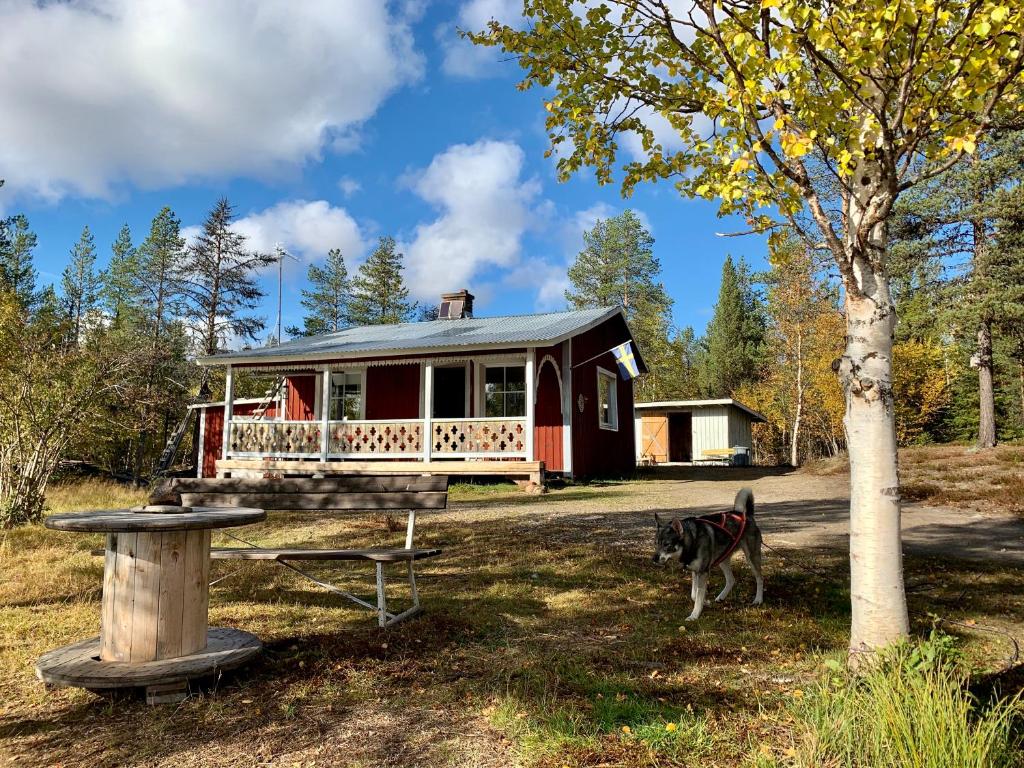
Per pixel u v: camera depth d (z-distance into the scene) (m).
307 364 18.53
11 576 6.33
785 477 17.77
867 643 3.62
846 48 3.29
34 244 41.59
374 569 6.67
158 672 3.36
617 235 49.66
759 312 55.28
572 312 19.98
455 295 23.00
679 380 51.81
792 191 3.87
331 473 16.52
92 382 10.48
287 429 17.73
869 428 3.74
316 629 4.66
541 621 4.88
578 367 17.62
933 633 3.42
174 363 32.44
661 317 49.00
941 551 7.40
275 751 2.88
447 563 6.99
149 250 44.25
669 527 4.91
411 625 4.70
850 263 3.80
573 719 3.11
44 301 42.19
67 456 15.59
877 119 3.41
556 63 4.74
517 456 15.61
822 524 9.29
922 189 21.75
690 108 4.58
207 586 3.89
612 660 4.02
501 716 3.17
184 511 3.99
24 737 3.05
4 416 9.68
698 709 3.28
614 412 20.50
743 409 31.11
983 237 20.92
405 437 16.77
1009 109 3.88
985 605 5.18
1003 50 3.19
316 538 8.54
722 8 3.48
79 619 4.91
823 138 3.82
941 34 3.41
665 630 4.64
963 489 12.45
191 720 3.21
